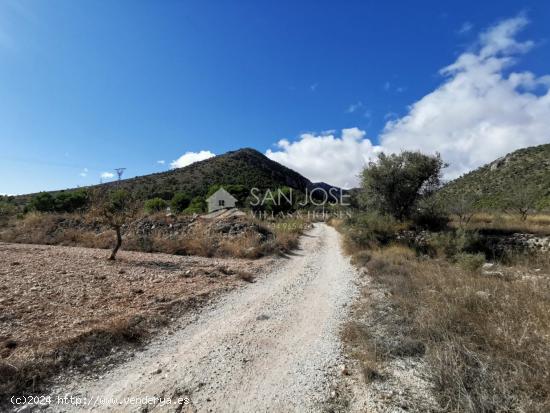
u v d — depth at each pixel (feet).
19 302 22.11
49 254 43.52
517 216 72.08
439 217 69.10
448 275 32.01
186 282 32.55
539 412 10.68
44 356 15.07
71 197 134.00
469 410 11.18
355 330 19.94
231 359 16.46
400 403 12.26
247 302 28.12
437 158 70.08
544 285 23.99
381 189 72.84
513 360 13.67
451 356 13.92
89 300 24.08
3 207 85.20
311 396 13.12
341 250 66.80
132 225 70.69
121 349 17.33
